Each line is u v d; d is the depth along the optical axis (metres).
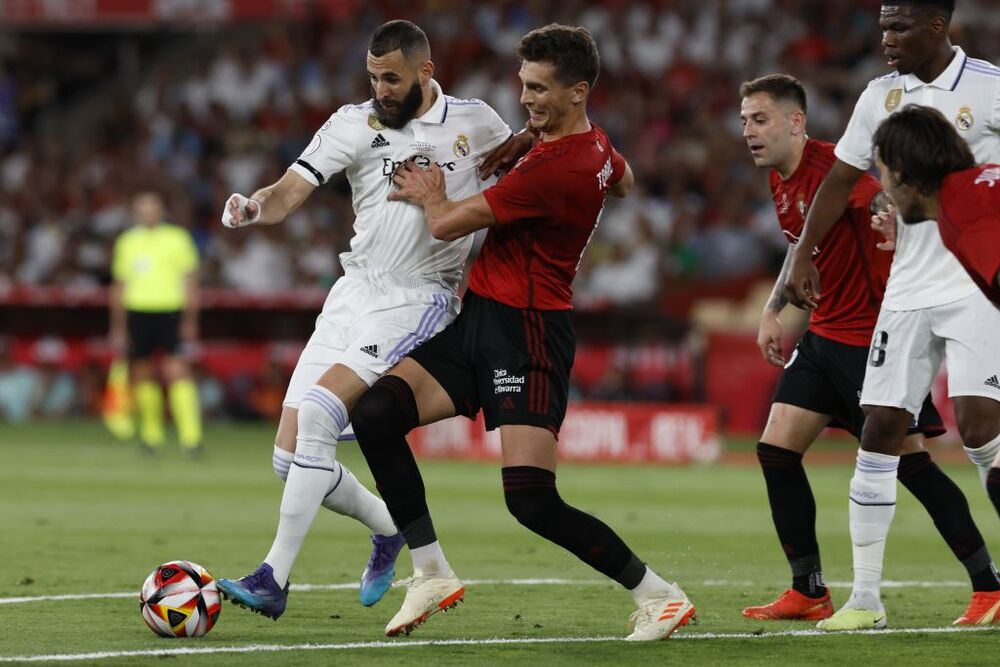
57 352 75.56
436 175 21.08
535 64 19.94
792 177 23.44
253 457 56.94
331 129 21.69
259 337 73.12
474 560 30.11
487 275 20.58
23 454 57.59
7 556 29.64
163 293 56.75
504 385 20.06
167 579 19.97
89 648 19.03
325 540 33.72
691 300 69.50
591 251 76.75
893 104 21.69
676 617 19.86
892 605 24.25
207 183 89.81
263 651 18.75
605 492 45.94
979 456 21.39
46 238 85.44
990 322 21.03
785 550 23.03
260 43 99.69
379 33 21.27
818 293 22.25
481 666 17.89
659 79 88.44
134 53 105.31
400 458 20.42
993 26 85.56
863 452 21.64
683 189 81.50
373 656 18.47
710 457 58.16
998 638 20.28
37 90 104.19
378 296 21.52
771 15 90.38
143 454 57.72
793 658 18.62
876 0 89.69
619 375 66.75
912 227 21.28
